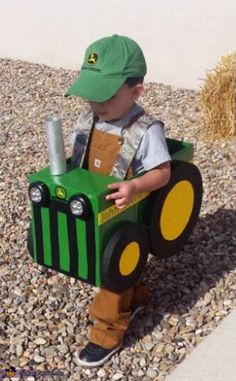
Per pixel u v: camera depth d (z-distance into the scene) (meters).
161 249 1.71
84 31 3.86
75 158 1.62
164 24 3.55
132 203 1.57
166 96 3.46
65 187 1.49
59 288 1.95
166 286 1.94
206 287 1.93
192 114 3.20
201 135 2.95
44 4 3.94
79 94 1.50
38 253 1.62
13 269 2.05
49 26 3.97
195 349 1.69
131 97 1.53
